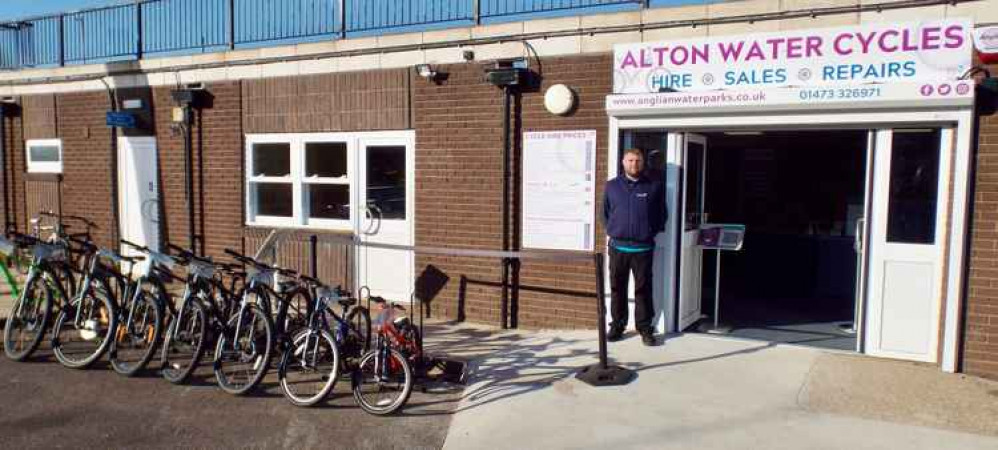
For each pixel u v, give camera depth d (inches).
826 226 378.3
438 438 180.9
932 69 220.8
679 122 254.8
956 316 220.5
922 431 178.9
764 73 242.1
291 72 342.3
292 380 222.5
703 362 234.8
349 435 182.9
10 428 186.7
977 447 169.9
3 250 254.7
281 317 219.0
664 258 269.9
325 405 202.7
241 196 360.8
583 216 276.5
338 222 338.3
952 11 219.0
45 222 431.2
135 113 390.6
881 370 224.7
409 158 314.3
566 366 234.8
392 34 312.7
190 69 370.6
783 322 293.3
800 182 389.1
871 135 234.7
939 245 226.2
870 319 239.1
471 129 297.1
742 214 406.3
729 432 180.1
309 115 338.6
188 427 187.9
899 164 232.2
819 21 235.8
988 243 216.7
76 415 195.9
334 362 201.3
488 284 298.4
